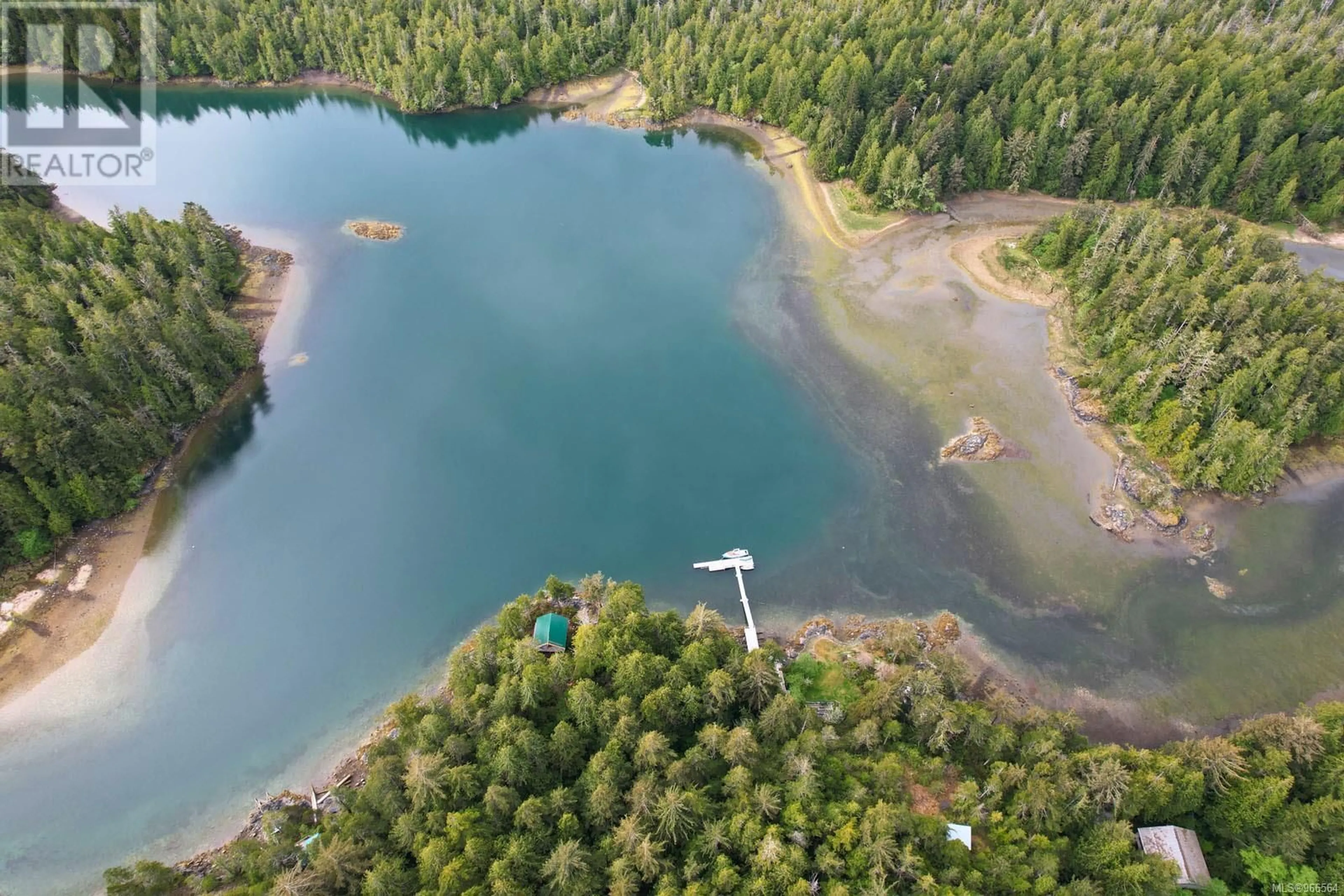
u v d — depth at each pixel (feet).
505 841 219.20
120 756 287.07
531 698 252.42
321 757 286.25
